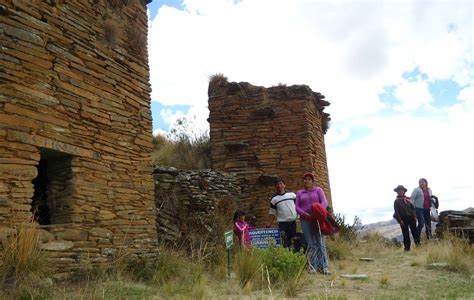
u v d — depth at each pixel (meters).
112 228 7.30
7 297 4.83
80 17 7.18
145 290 6.09
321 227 8.57
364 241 15.59
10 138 5.70
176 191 10.74
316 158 15.09
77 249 6.52
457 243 10.14
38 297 4.99
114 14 8.06
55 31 6.62
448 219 13.99
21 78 5.96
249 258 7.54
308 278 7.57
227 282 7.13
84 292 5.32
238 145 14.32
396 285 7.39
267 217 13.73
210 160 14.86
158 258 7.84
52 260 5.99
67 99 6.70
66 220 6.62
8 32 5.87
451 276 8.19
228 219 11.24
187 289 6.39
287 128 14.40
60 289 5.51
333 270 9.26
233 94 14.80
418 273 8.69
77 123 6.86
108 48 7.77
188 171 11.45
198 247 9.42
